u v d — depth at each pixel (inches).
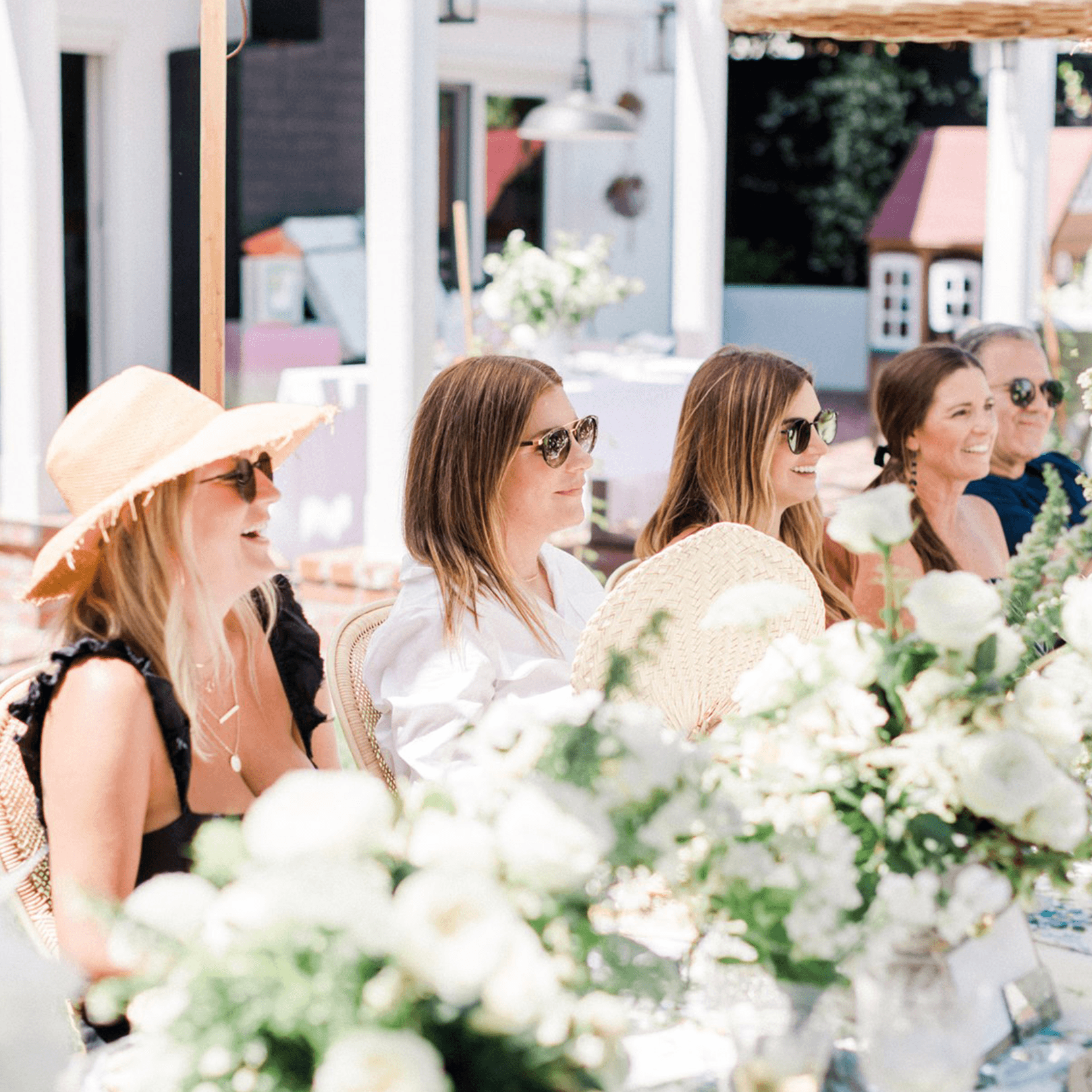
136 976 48.7
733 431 122.5
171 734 81.5
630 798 52.7
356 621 112.1
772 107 805.9
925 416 138.4
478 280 480.1
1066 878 61.6
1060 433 169.9
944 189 446.6
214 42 106.4
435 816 49.4
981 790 57.9
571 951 49.0
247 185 398.0
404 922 43.8
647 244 525.3
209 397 108.3
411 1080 41.9
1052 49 320.2
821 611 90.3
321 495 282.4
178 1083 46.1
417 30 243.6
